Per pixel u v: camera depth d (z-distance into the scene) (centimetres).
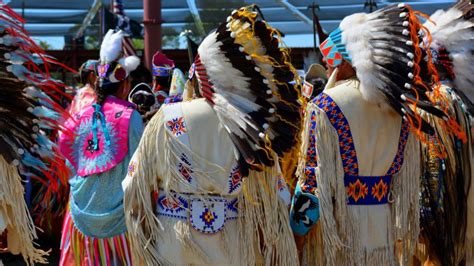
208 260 230
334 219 247
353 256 247
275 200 236
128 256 317
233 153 231
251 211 235
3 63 211
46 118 219
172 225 232
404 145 255
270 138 230
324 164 244
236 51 229
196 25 1196
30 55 214
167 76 466
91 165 316
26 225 224
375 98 243
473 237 297
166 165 231
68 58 981
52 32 1275
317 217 247
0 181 214
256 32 231
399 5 246
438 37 285
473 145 290
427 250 302
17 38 211
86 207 316
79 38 1091
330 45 257
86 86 346
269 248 236
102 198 315
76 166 321
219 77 232
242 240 235
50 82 219
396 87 237
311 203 246
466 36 281
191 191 231
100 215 313
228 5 1099
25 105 215
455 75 285
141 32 790
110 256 317
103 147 317
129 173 239
